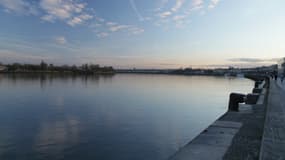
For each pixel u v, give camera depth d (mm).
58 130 11570
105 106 20156
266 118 7414
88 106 20109
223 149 4648
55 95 28969
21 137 10273
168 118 14750
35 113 16438
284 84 26062
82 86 46188
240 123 6895
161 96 28656
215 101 23688
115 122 13508
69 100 24281
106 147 8961
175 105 20734
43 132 11148
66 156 7973
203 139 5320
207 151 4547
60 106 20000
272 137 5469
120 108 18984
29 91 33812
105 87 43969
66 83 55312
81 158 7805
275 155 4336
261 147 4617
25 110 17734
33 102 22438
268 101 10711
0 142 9523
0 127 12078
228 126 6531
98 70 174875
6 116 15234
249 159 4031
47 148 8828
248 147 4621
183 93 32812
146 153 8375
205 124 13055
